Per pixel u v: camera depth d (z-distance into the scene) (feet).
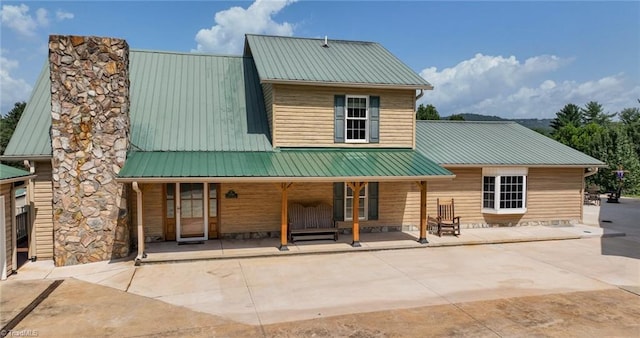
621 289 30.01
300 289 29.50
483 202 51.85
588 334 22.36
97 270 33.94
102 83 36.42
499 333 22.39
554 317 24.67
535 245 44.32
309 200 46.39
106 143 36.65
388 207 49.06
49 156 36.11
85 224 36.22
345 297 27.89
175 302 26.78
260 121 47.32
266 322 23.65
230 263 36.19
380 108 47.55
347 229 47.73
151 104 45.47
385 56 54.70
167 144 41.70
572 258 38.83
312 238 44.37
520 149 55.26
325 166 40.68
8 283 30.71
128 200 39.14
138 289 29.30
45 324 23.27
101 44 36.29
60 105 35.40
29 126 39.37
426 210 46.42
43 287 29.73
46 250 37.58
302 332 22.31
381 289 29.60
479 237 46.34
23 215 40.96
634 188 105.81
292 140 44.98
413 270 34.47
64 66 35.47
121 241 37.40
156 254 37.58
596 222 58.29
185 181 35.35
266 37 55.57
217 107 47.44
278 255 38.42
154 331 22.40
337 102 46.16
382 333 22.24
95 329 22.63
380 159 44.19
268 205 45.19
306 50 52.85
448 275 33.14
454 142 55.57
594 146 111.04
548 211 54.13
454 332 22.44
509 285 30.71
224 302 26.81
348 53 53.93
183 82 49.29
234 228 44.37
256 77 52.70
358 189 41.45
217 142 43.34
